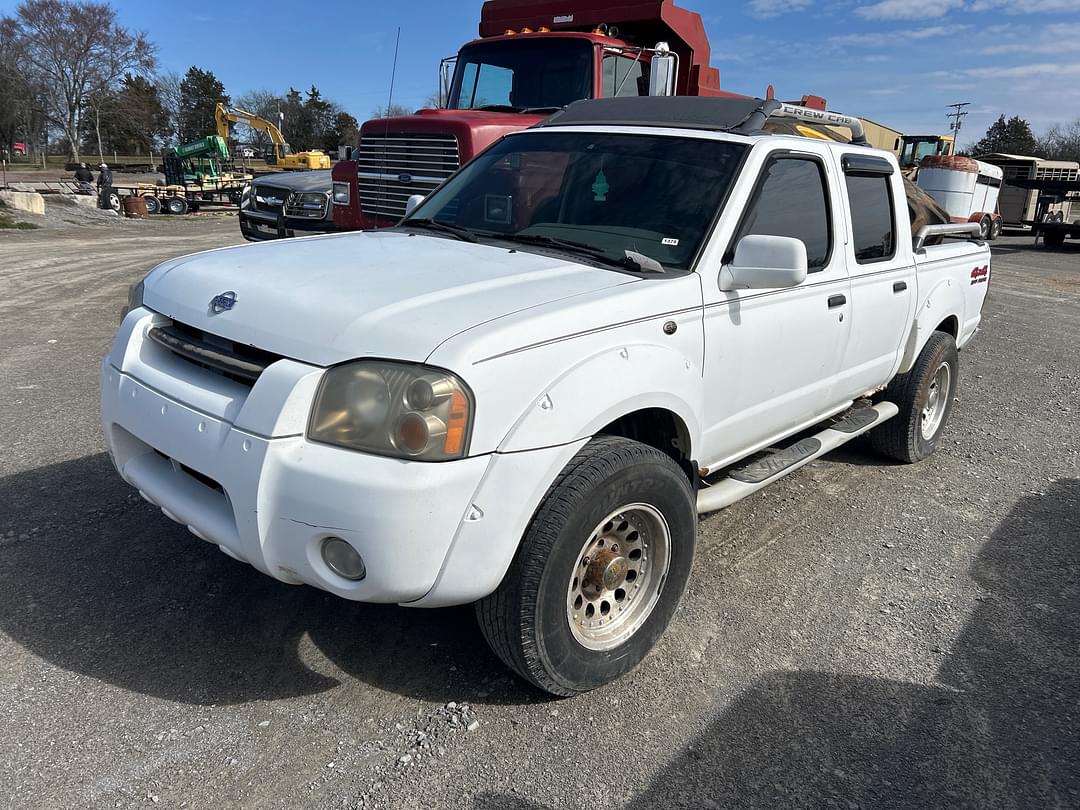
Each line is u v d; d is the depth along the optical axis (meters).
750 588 3.80
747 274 3.19
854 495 4.96
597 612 2.95
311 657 3.10
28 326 8.55
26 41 69.62
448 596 2.48
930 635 3.47
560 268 3.11
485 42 8.31
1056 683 3.18
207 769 2.52
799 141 3.90
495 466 2.44
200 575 3.62
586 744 2.72
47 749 2.56
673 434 3.22
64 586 3.46
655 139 3.82
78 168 33.19
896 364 4.95
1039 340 10.14
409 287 2.77
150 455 3.07
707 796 2.53
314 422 2.44
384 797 2.45
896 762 2.72
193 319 2.85
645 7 7.91
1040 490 5.14
